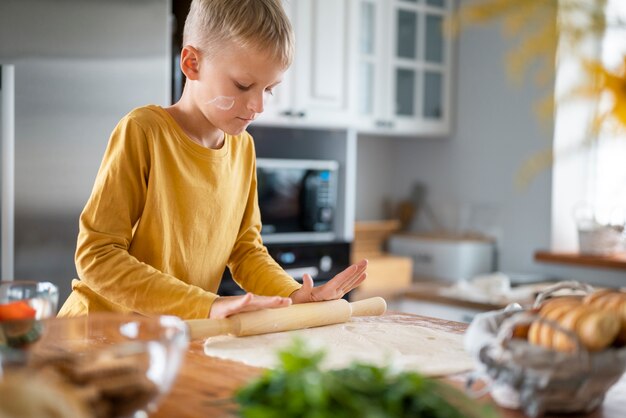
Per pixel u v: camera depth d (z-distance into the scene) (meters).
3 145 2.30
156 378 0.76
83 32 2.46
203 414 0.84
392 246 4.03
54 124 2.41
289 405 0.66
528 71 3.55
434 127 3.84
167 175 1.44
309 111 3.28
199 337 1.19
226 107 1.42
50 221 2.42
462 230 3.92
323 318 1.32
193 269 1.53
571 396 0.85
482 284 2.90
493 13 0.64
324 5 3.31
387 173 4.21
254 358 1.08
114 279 1.32
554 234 3.53
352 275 1.41
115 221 1.37
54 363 0.75
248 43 1.35
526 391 0.85
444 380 1.01
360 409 0.65
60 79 2.42
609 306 0.89
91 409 0.71
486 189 3.80
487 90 3.77
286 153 3.25
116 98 2.54
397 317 1.43
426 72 3.80
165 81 2.65
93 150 2.50
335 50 3.36
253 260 1.61
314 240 3.33
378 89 3.59
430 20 3.80
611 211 3.37
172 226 1.47
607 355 0.85
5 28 2.31
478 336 0.89
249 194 1.68
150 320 0.91
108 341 0.93
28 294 1.00
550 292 1.04
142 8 2.59
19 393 0.66
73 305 1.49
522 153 3.61
